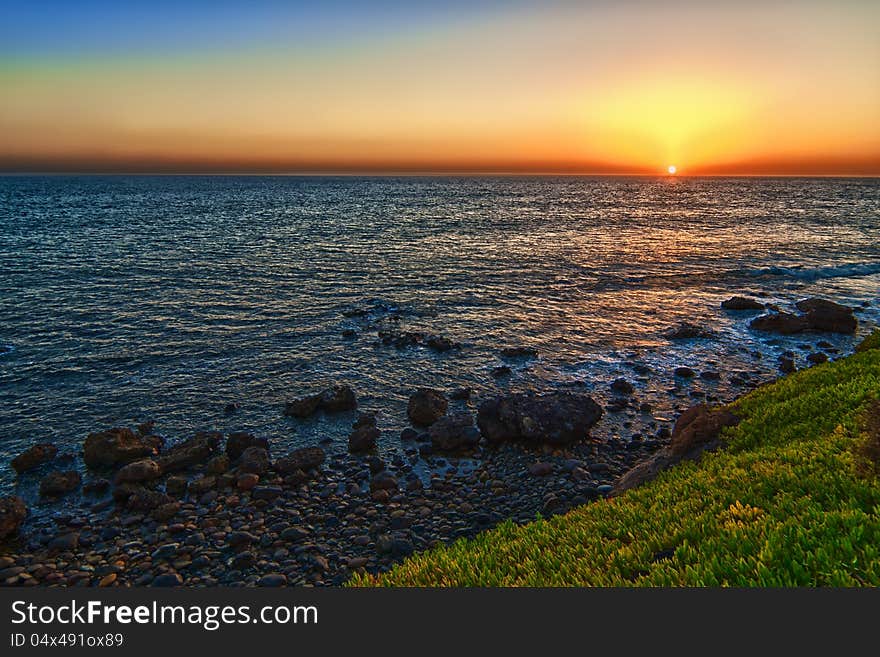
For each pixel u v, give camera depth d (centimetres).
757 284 4231
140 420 1883
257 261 5119
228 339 2789
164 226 8000
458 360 2525
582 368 2419
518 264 5128
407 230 8069
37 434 1767
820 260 5256
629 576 667
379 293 3884
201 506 1360
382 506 1354
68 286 3841
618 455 1605
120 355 2516
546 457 1588
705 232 7756
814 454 902
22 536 1245
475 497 1389
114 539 1231
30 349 2555
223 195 18962
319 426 1855
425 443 1702
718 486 892
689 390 2155
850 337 2844
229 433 1803
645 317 3281
